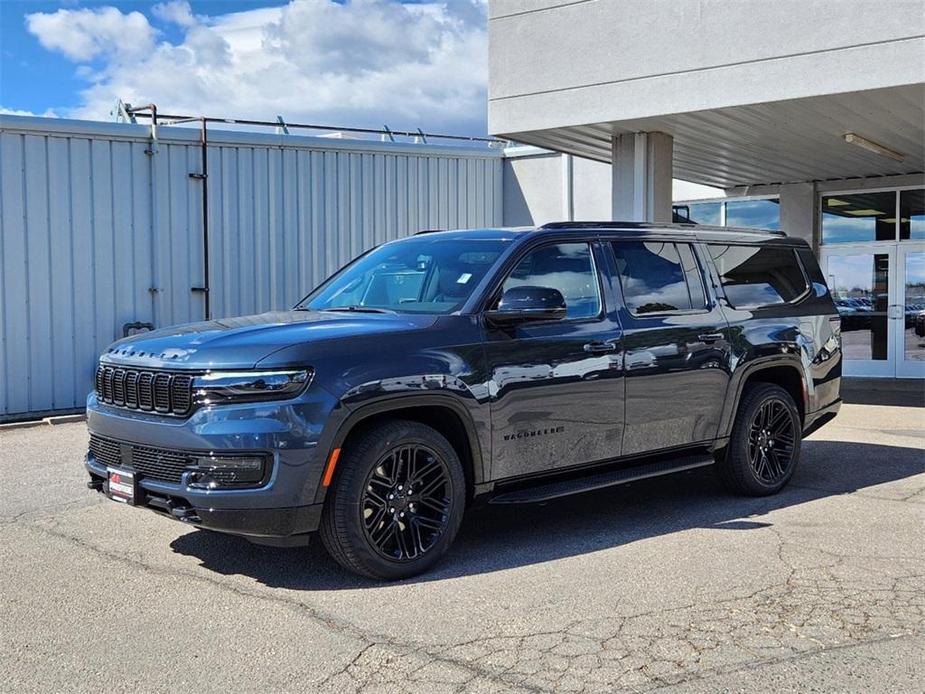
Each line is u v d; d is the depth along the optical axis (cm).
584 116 1065
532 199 1831
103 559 539
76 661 392
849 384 1493
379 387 477
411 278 587
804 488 725
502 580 494
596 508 663
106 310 1284
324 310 583
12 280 1202
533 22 1092
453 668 380
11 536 594
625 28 1030
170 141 1327
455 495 510
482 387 518
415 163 1664
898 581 488
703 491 718
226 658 393
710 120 1055
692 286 655
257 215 1434
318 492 462
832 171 1498
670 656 390
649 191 1137
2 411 1200
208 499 452
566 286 582
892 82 881
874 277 1584
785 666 379
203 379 461
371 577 488
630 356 593
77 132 1240
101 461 526
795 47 930
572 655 392
